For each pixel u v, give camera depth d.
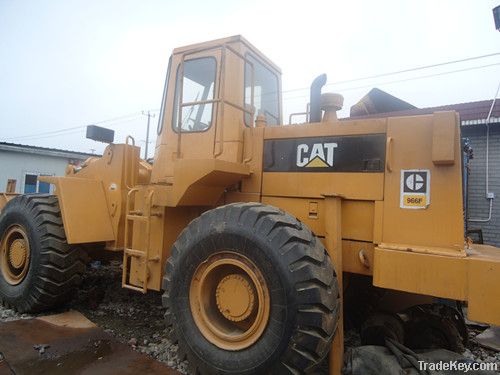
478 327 4.39
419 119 2.70
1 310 4.17
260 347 2.39
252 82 3.47
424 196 2.60
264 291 2.45
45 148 15.97
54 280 3.91
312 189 3.04
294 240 2.43
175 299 2.83
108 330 3.69
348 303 3.60
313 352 2.26
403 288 2.43
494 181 7.86
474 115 8.08
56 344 3.20
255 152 3.35
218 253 2.68
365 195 2.81
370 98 3.96
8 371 2.72
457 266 2.30
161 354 3.14
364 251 2.80
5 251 4.35
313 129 3.10
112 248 4.17
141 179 4.54
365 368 2.57
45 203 4.12
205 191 3.21
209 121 3.55
